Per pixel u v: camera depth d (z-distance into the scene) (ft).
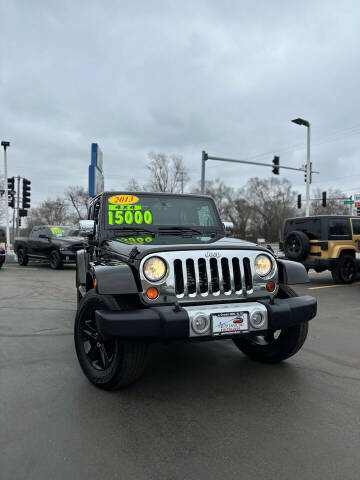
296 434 8.45
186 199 15.07
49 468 7.17
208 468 7.20
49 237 48.80
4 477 6.88
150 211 14.44
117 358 10.05
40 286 32.24
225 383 11.37
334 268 34.40
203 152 64.34
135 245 11.23
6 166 63.93
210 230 14.69
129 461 7.41
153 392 10.70
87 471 7.09
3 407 9.71
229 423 8.95
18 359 13.50
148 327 9.39
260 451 7.77
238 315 10.05
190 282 10.42
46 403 9.95
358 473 7.06
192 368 12.69
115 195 14.25
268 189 232.94
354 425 8.87
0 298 26.27
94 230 14.87
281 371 12.41
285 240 36.55
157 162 153.48
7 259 62.34
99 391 10.75
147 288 9.98
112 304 9.97
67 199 235.40
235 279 10.89
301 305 10.82
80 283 17.44
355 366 12.95
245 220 225.35
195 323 9.57
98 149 48.32
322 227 33.86
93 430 8.58
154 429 8.64
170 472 7.07
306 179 75.00
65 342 15.66
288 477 6.91
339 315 21.44
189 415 9.34
